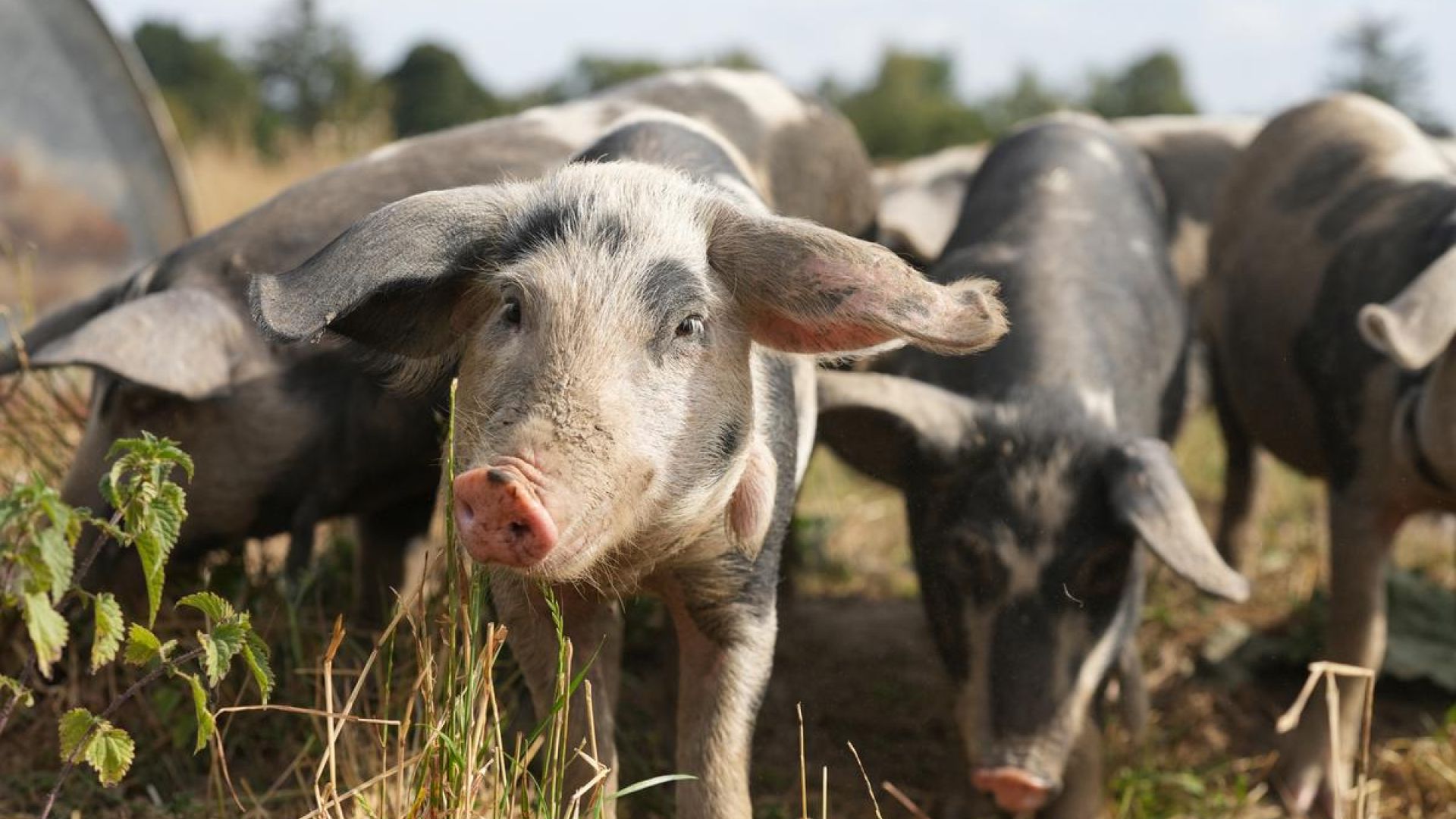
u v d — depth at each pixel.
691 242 3.51
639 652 6.00
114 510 4.62
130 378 4.50
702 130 5.15
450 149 5.50
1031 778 4.62
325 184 5.28
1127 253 5.97
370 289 3.31
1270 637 6.55
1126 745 5.51
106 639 3.25
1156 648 6.44
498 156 5.47
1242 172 7.14
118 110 8.21
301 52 33.03
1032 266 5.67
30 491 3.07
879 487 8.37
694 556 3.83
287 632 5.02
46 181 8.01
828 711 5.84
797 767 5.40
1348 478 5.59
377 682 4.67
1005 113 40.72
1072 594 4.82
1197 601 6.89
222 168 15.02
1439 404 4.95
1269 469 8.87
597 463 3.16
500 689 4.72
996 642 4.79
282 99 33.28
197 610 5.02
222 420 4.77
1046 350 5.27
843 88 41.34
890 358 5.84
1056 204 6.08
